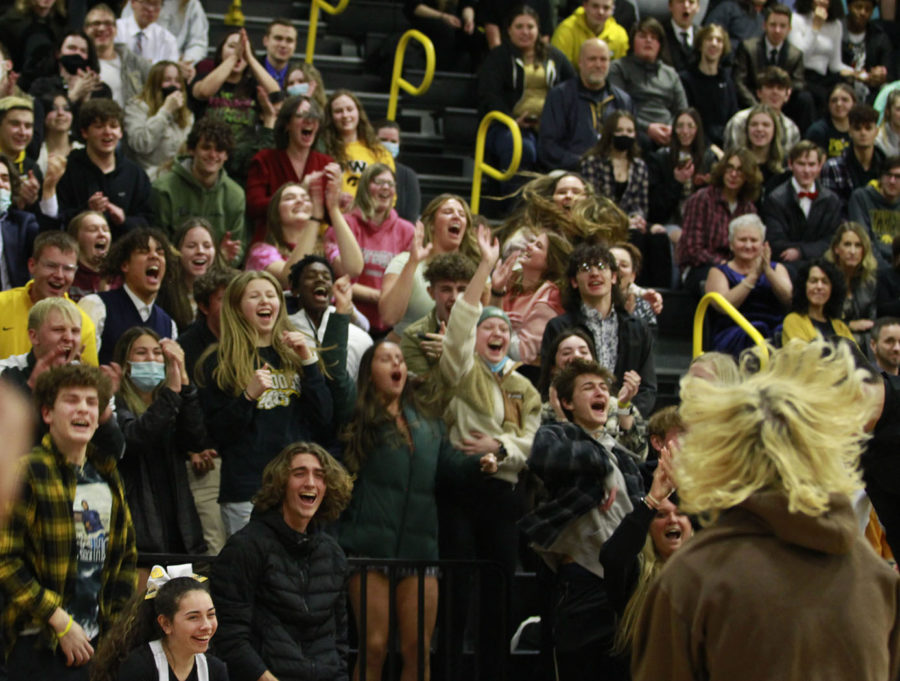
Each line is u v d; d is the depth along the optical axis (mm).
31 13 20750
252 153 18938
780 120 21828
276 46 20953
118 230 15977
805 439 5223
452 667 12141
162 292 14016
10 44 20672
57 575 9523
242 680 9922
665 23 25109
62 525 9562
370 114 23172
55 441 9664
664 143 20984
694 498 5375
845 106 21703
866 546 5367
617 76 22203
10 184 14586
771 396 5375
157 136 18594
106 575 9977
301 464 10438
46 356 10688
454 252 13594
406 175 18594
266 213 17031
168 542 11305
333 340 12609
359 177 17844
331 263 15727
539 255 15102
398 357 12234
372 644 11727
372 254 16062
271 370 12016
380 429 12133
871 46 26203
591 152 18984
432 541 12156
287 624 10266
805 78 24906
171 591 9242
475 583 12312
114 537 10039
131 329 12023
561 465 11031
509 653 12469
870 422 9805
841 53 25812
